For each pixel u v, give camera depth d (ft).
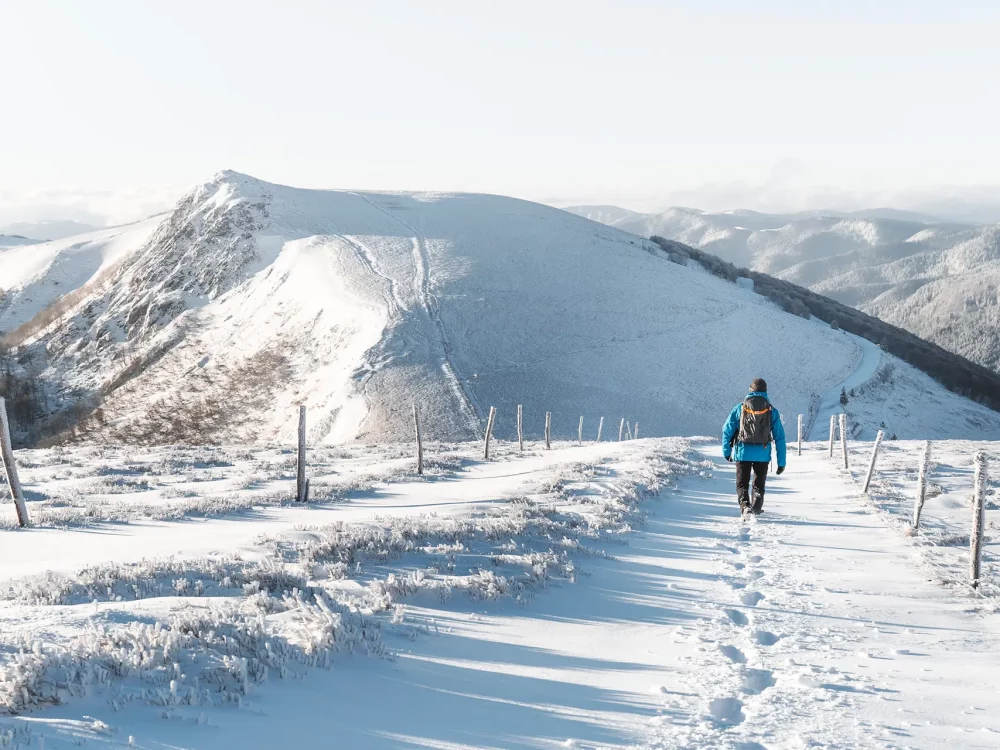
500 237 512.63
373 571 29.55
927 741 15.12
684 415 319.47
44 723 12.43
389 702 16.14
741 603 27.99
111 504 62.13
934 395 433.07
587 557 34.86
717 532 44.32
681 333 399.44
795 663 20.67
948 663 20.71
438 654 20.21
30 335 504.43
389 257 449.48
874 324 645.51
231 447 143.74
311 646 18.35
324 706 15.29
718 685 18.72
